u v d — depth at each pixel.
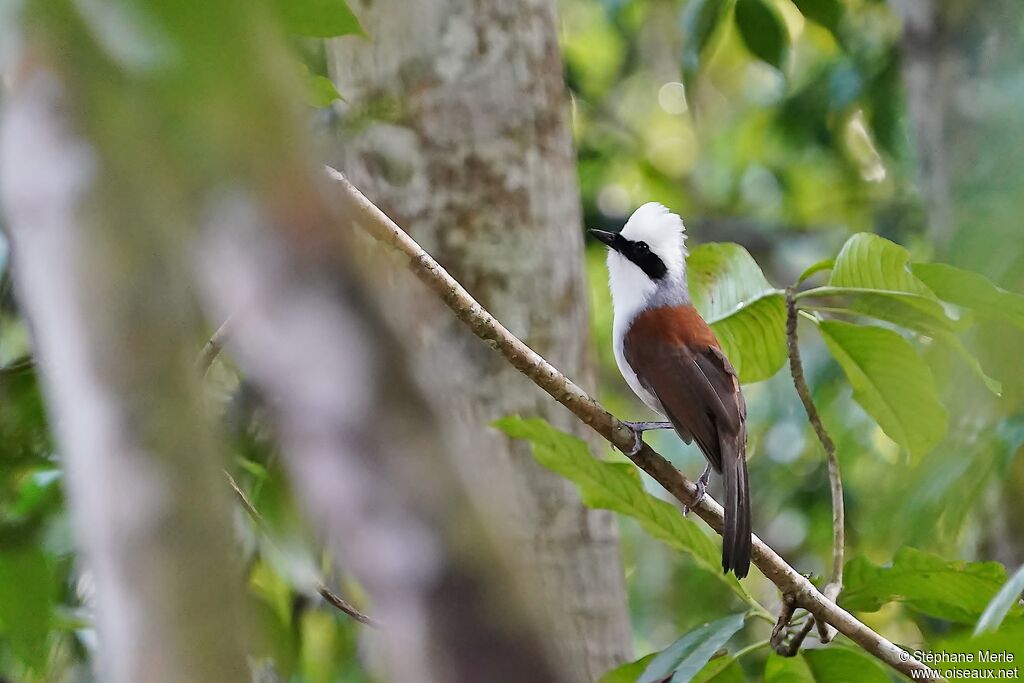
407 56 9.66
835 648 6.96
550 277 9.80
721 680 7.03
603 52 20.17
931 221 8.91
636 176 19.52
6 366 6.86
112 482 1.79
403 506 1.46
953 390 6.48
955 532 7.18
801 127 15.84
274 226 1.61
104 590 1.79
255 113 1.70
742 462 9.93
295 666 9.47
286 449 1.50
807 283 17.25
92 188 1.77
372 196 9.70
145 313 1.79
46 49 1.87
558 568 9.34
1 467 6.80
